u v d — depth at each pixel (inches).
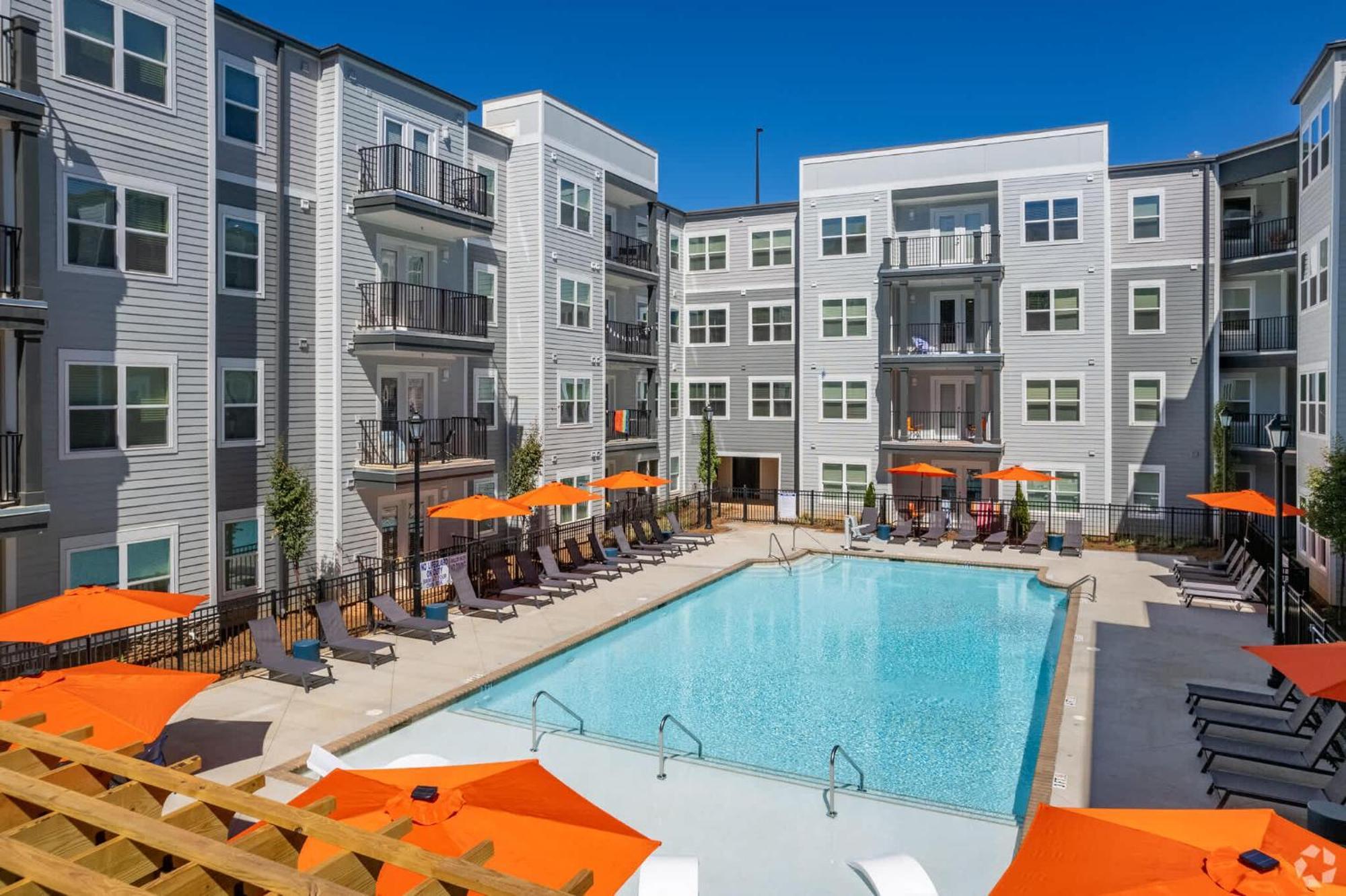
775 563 968.9
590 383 1061.1
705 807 382.0
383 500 796.6
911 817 372.2
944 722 506.9
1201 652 602.2
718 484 1425.9
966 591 864.3
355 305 756.0
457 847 200.4
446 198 824.3
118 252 583.5
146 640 579.5
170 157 611.8
